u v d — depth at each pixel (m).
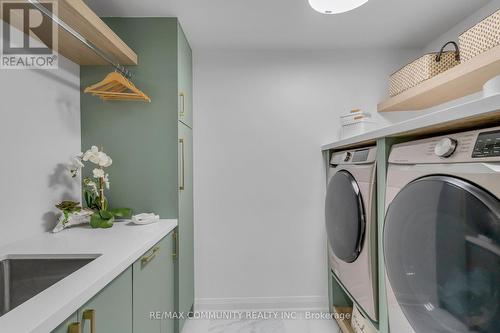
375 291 1.38
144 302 1.29
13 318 0.66
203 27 1.93
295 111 2.33
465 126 0.93
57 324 0.70
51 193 1.53
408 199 1.02
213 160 2.30
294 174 2.33
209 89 2.29
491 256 0.70
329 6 1.39
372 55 2.33
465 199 0.77
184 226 1.98
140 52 1.81
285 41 2.16
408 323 1.04
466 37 1.37
